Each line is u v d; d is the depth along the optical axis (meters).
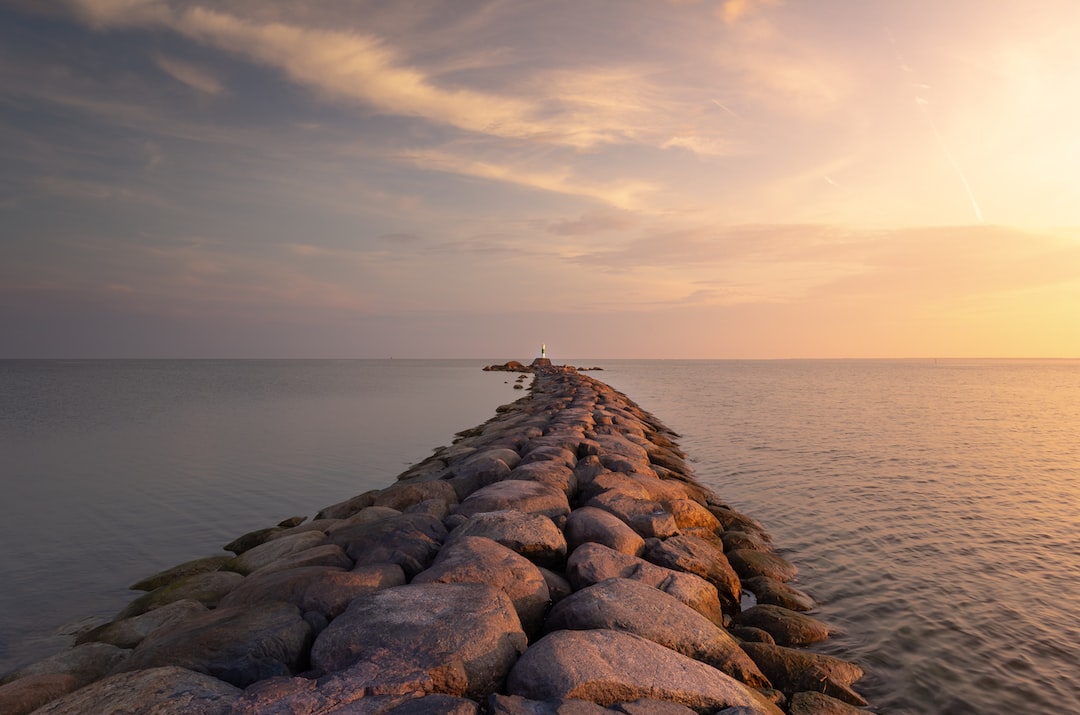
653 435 25.75
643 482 13.07
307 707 4.82
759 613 9.23
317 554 9.08
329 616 6.93
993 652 8.61
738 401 51.28
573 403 32.09
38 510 15.63
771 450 25.00
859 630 9.23
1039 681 7.93
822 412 41.03
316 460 22.50
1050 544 13.14
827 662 7.84
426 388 67.31
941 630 9.23
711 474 20.16
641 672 5.68
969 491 17.81
